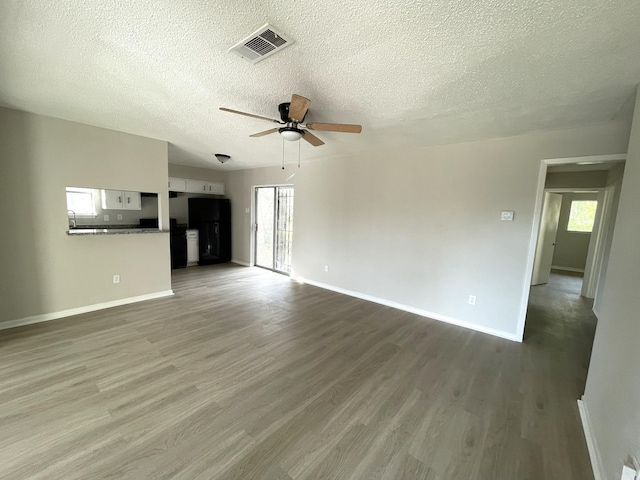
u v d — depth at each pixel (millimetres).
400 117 2660
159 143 3889
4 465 1428
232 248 6961
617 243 1778
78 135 3219
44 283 3160
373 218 4238
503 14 1292
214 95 2369
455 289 3506
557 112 2348
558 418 1916
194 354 2578
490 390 2201
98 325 3115
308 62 1790
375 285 4281
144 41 1631
